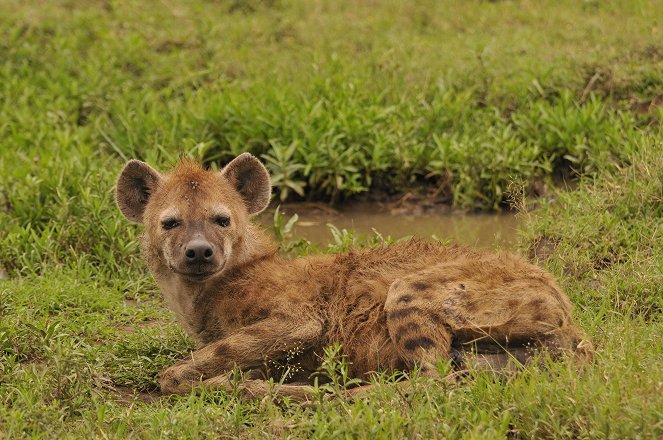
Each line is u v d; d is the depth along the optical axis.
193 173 8.56
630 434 6.19
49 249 11.23
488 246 11.71
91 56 17.30
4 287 10.12
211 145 14.38
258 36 18.69
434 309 7.46
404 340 7.46
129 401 8.02
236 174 8.76
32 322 9.10
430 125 14.48
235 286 8.26
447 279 7.57
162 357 8.67
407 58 16.59
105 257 11.27
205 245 7.90
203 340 8.51
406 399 6.86
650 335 7.83
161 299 10.56
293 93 15.34
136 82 16.64
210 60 17.30
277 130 14.23
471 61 16.16
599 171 12.49
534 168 13.50
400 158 13.92
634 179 11.11
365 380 7.82
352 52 17.48
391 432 6.48
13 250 11.28
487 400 6.89
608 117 14.02
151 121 14.59
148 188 8.79
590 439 6.29
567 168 13.66
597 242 10.36
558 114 13.92
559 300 7.51
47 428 6.90
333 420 6.70
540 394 6.69
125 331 9.62
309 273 8.19
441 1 20.64
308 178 13.93
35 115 15.55
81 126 15.55
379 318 7.76
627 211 10.82
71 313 9.85
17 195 12.30
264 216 13.38
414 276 7.65
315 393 7.05
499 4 20.41
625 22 17.55
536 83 14.74
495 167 13.29
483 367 7.35
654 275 9.20
